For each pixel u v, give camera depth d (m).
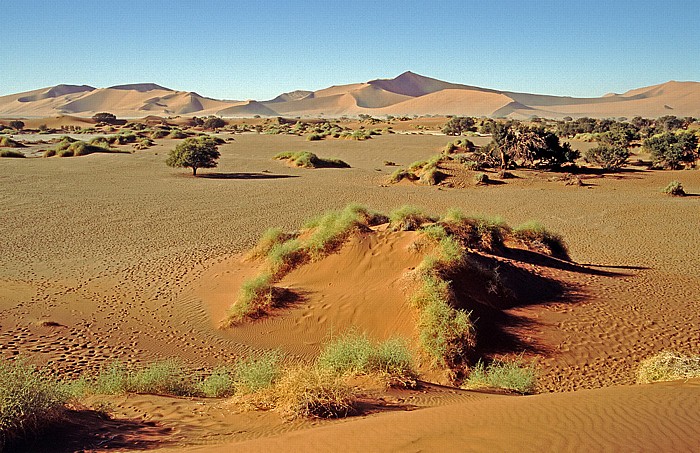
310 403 6.79
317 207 29.58
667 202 31.72
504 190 36.84
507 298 12.88
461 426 5.30
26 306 13.89
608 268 17.47
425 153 63.06
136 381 8.71
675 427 4.98
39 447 5.66
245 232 23.30
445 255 12.90
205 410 7.28
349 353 9.51
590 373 10.13
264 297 13.27
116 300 14.64
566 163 47.78
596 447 4.54
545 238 18.20
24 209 28.47
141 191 35.44
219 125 133.25
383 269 13.77
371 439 5.13
